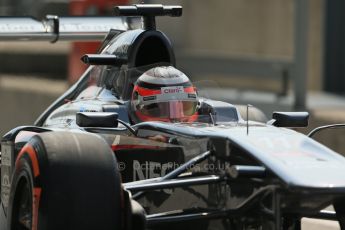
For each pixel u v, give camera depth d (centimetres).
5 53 6494
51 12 7525
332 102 4822
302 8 3800
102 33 2630
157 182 1730
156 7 2234
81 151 1697
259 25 6141
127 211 1662
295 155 1697
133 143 1972
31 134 2086
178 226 1895
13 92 4872
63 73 6431
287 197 1644
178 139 1867
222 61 5503
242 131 1811
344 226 1820
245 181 1708
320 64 5672
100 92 2203
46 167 1670
